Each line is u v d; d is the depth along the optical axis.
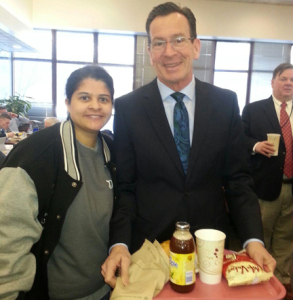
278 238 2.37
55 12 6.62
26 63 7.13
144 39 7.02
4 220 0.87
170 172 1.08
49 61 7.13
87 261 1.09
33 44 6.36
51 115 7.33
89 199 1.07
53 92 7.25
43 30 6.94
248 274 0.83
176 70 1.08
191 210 1.08
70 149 1.03
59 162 1.00
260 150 2.14
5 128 4.62
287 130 2.24
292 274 2.30
